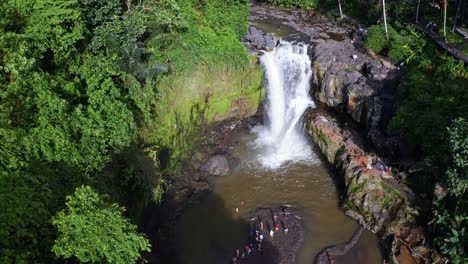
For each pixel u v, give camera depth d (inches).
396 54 1567.4
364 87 1496.1
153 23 1226.6
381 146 1389.0
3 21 890.1
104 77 1043.9
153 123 1224.2
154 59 1225.4
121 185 991.6
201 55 1400.1
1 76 842.2
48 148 820.6
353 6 2052.2
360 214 1253.1
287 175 1435.8
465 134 989.8
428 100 1332.4
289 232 1205.1
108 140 960.3
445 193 1098.1
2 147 757.9
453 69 1396.4
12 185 721.0
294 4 2181.3
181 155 1407.5
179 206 1277.1
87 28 1105.4
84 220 635.5
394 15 1849.2
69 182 824.3
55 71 995.9
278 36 1822.1
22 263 617.0
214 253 1129.4
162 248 1133.1
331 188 1382.9
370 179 1266.0
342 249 1154.7
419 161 1268.5
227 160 1475.1
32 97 838.5
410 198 1194.0
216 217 1251.8
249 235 1192.2
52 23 954.1
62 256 665.0
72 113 884.6
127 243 655.1
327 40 1797.5
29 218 679.7
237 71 1504.7
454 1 1820.9
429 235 1107.9
